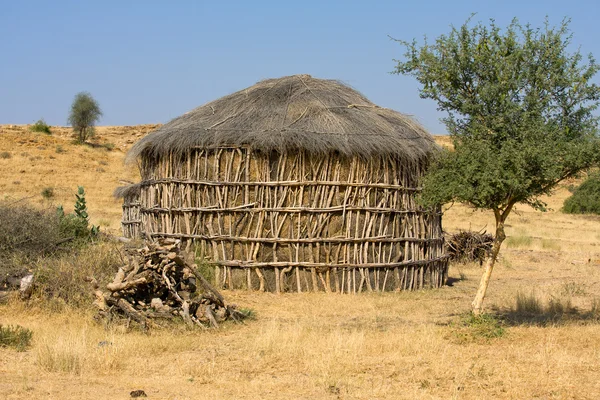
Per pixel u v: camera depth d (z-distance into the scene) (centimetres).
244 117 1722
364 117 1716
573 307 1460
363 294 1628
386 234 1681
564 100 1174
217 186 1688
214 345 1065
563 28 1180
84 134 6756
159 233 1788
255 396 784
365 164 1650
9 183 4719
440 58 1216
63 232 1670
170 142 1731
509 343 1087
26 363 915
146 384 829
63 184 4981
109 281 1295
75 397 761
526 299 1462
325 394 795
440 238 1873
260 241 1648
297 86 1827
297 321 1291
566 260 2500
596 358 977
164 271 1237
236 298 1528
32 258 1445
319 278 1652
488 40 1198
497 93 1162
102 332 1123
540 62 1179
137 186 2252
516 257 2545
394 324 1273
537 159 1089
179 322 1172
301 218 1645
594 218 4962
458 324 1220
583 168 1137
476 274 2128
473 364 914
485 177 1094
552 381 855
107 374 876
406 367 923
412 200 1745
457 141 1170
